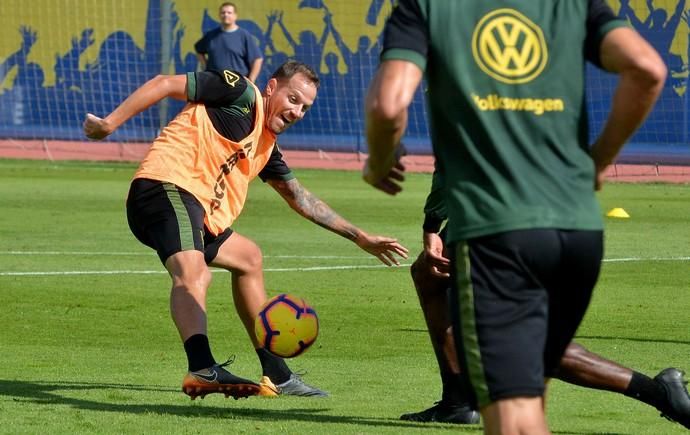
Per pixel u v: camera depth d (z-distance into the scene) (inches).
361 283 1066.1
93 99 2940.5
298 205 620.4
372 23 2935.5
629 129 325.4
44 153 2780.5
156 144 591.5
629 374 500.1
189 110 593.0
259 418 544.7
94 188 2011.6
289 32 2945.4
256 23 2947.8
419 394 612.7
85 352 732.7
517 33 328.8
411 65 320.2
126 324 839.1
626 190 2213.3
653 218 1689.2
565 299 332.8
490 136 322.0
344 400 595.5
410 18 329.1
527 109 324.8
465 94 323.9
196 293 553.0
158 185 577.0
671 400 497.0
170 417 542.3
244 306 616.1
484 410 319.6
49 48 2928.2
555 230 318.3
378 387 632.4
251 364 698.2
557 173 323.9
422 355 734.5
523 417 314.0
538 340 319.6
